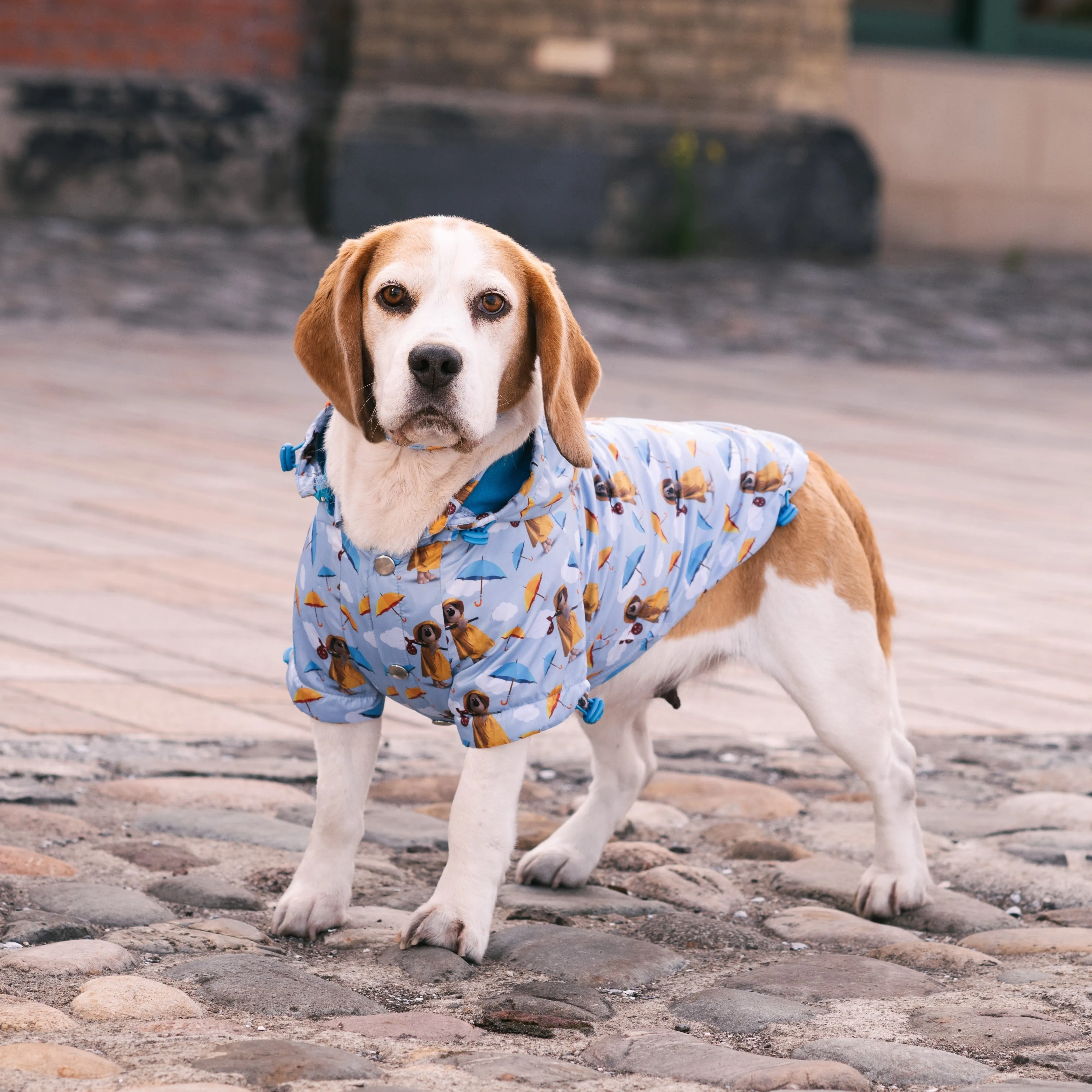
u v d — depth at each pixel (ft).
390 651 12.25
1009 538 31.07
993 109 80.43
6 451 33.94
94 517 28.45
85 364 45.44
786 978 12.25
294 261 62.64
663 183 69.82
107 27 65.67
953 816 16.75
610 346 53.21
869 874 14.32
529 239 68.85
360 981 11.84
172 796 15.85
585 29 68.69
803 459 14.26
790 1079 10.06
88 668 19.93
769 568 13.96
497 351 12.04
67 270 57.67
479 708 12.13
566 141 68.49
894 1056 10.57
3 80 64.64
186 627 22.04
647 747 15.29
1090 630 24.80
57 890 13.14
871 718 14.03
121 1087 9.50
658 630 13.41
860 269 71.56
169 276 58.29
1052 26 81.97
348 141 66.80
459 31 67.72
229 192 67.05
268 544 27.12
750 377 49.32
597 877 14.80
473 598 12.01
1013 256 76.23
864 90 79.10
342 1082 9.75
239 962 11.75
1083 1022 11.48
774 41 70.90
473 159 67.72
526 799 17.01
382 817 15.89
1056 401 48.93
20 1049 9.86
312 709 12.78
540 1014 11.27
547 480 12.25
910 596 26.40
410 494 12.05
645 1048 10.61
